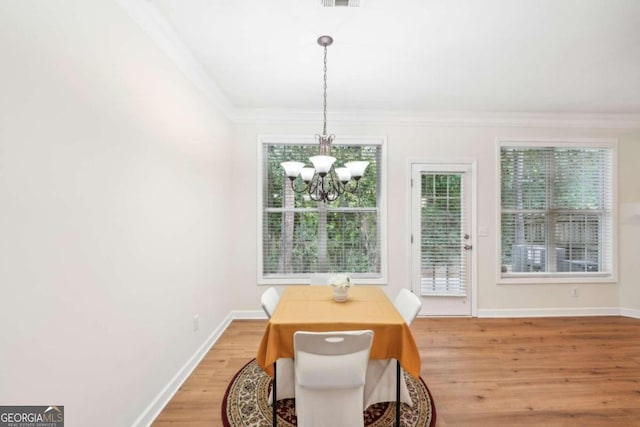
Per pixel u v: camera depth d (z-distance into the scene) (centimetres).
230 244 340
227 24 188
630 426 173
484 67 242
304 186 352
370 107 333
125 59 154
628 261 352
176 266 210
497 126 353
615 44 208
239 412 184
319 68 246
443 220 352
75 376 123
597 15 177
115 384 147
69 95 120
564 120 352
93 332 133
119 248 150
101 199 138
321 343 146
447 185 352
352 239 353
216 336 290
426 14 178
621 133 356
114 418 146
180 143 216
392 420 177
